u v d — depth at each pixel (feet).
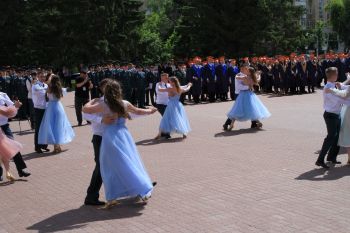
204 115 58.44
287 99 73.97
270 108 62.34
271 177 26.48
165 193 24.08
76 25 124.67
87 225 19.85
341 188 23.82
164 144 38.99
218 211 20.75
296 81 81.66
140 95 72.95
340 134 28.81
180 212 20.89
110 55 128.98
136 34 133.39
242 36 136.67
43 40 130.11
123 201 23.12
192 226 18.98
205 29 140.15
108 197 21.61
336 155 29.58
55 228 19.70
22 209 22.79
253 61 92.17
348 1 197.77
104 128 21.93
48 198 24.50
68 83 127.75
